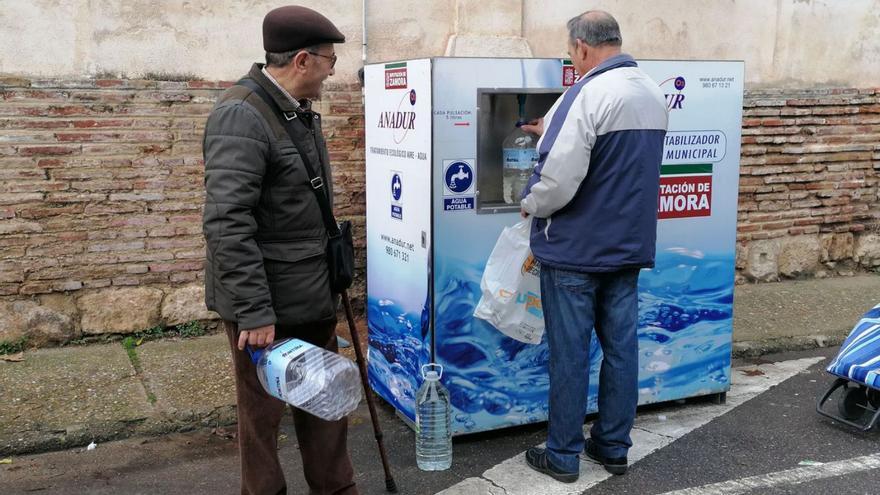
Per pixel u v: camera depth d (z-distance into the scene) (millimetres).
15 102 4809
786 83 6941
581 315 3533
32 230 4949
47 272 5012
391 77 3986
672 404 4531
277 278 2918
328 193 3088
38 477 3684
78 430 4000
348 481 3271
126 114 5031
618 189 3400
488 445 4023
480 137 3740
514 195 4012
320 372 2848
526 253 3736
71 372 4684
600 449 3734
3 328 4965
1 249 4902
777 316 6012
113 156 5047
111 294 5160
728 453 3922
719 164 4215
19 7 4746
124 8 4953
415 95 3756
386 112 4066
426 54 5738
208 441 4078
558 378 3590
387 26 5598
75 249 5051
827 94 7008
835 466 3779
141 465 3818
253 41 5270
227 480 3682
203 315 5375
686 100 4090
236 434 4148
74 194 5000
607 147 3357
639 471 3740
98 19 4910
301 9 2904
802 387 4797
